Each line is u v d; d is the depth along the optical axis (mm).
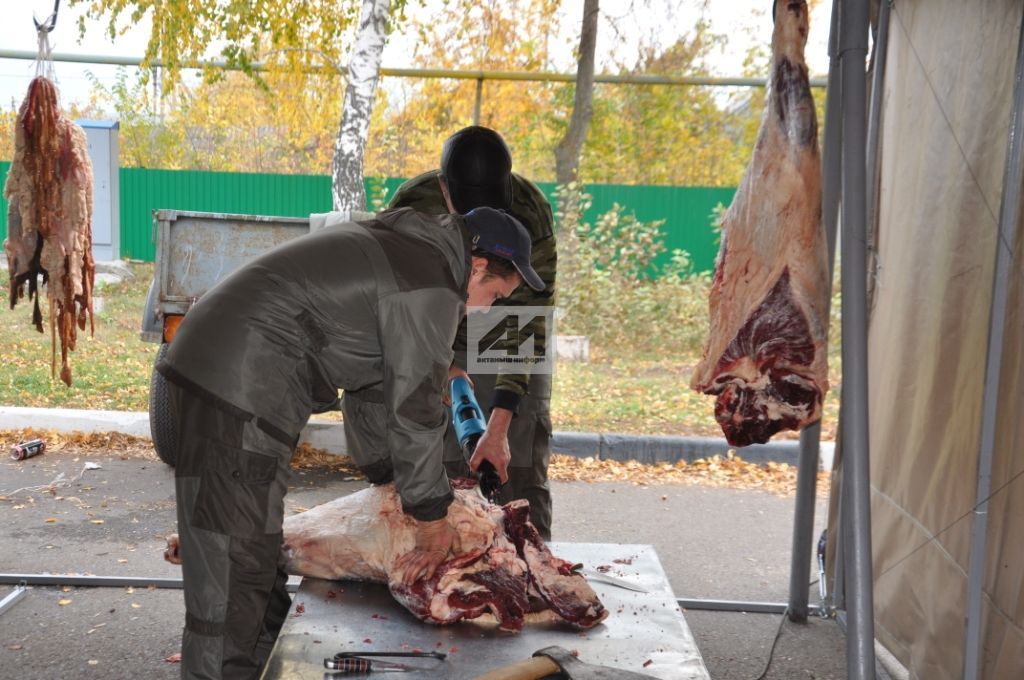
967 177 3062
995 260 2775
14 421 6750
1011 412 2744
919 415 3404
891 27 3822
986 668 2848
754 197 2805
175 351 2299
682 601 4199
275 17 9438
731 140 11742
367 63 8594
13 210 4500
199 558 2277
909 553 3461
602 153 11492
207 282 5766
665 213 10711
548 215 3373
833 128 3463
